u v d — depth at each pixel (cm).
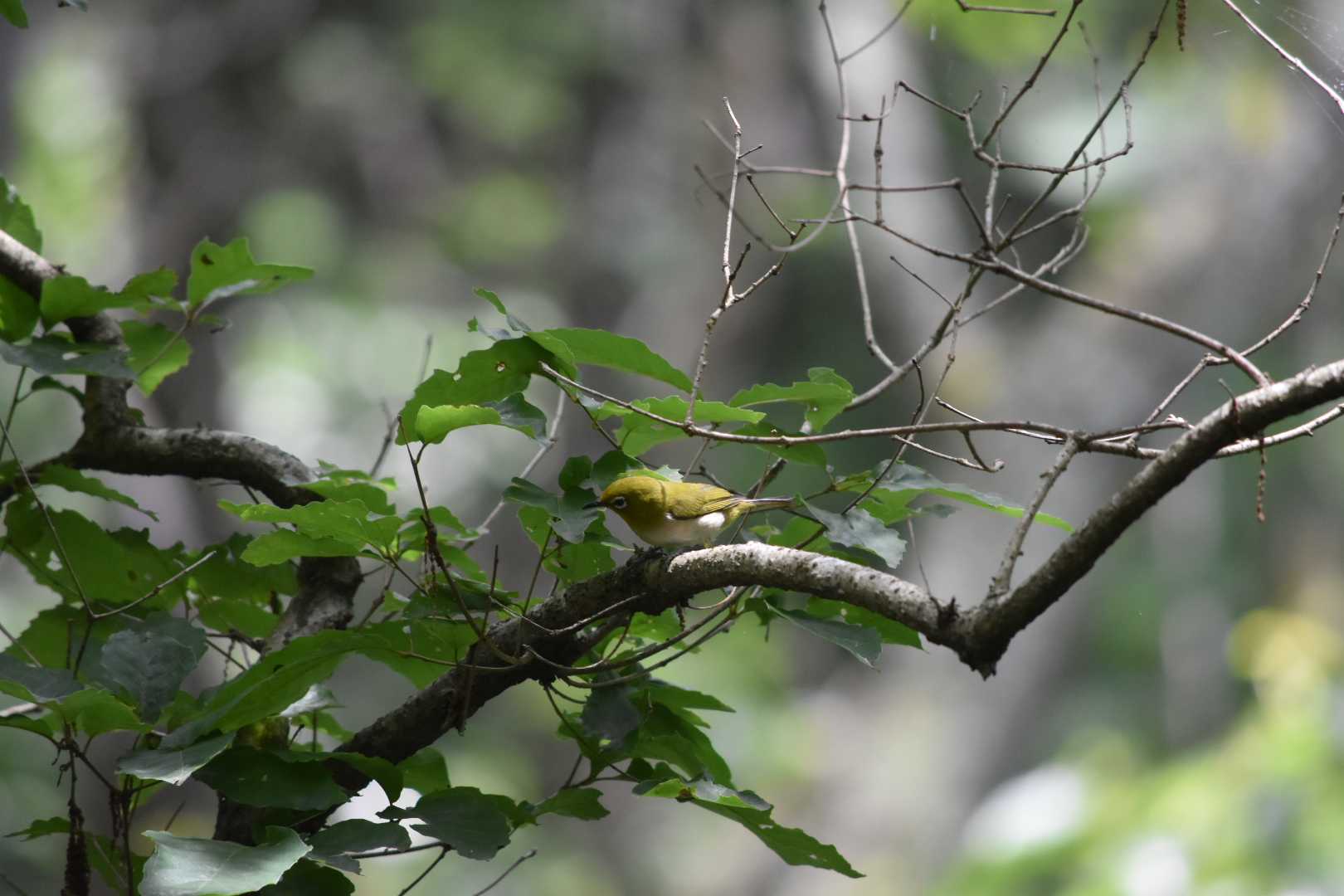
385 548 349
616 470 365
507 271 2155
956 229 1741
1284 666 1123
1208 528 1614
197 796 1098
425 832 328
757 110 2028
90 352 424
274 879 294
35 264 442
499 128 2109
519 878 1655
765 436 388
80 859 355
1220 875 744
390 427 438
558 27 2098
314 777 336
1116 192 1648
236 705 330
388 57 2092
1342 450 1577
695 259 2058
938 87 1698
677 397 352
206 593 447
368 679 1716
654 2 2109
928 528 1708
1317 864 726
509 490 357
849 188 374
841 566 314
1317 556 1569
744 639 1834
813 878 1741
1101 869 787
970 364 1706
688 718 396
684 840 1872
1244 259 1577
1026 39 1508
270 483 438
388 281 2072
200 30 1988
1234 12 333
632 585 354
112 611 379
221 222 1984
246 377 1891
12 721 335
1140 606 1642
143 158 1980
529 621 350
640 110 2136
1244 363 300
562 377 359
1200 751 1445
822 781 1780
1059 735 1684
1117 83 1567
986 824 959
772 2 2064
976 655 290
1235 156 1589
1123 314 314
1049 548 1616
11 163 1920
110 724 328
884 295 1788
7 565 1500
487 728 1817
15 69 1891
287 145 2028
